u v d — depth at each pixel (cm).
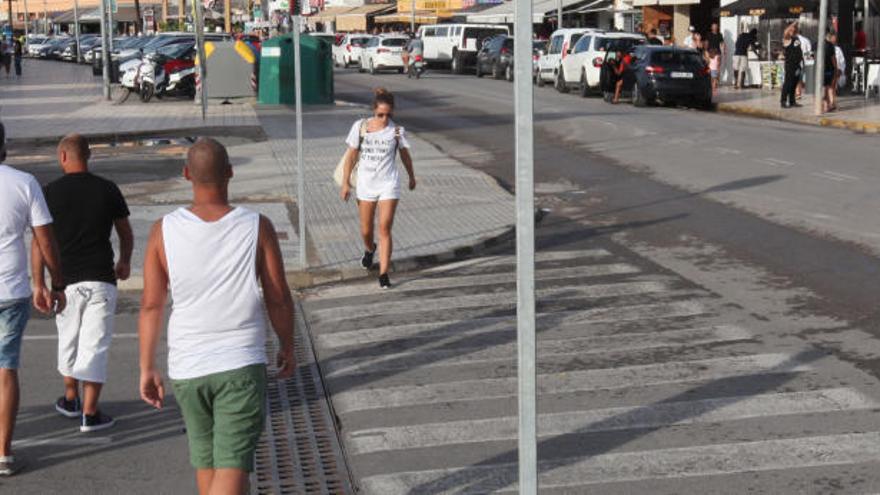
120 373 976
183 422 847
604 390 893
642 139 2672
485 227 1619
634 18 5881
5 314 734
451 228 1617
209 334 555
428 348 1038
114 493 714
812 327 1063
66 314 816
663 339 1038
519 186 545
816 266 1327
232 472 552
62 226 802
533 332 555
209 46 3894
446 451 772
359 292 1290
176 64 3962
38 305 766
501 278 1342
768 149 2403
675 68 3566
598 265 1388
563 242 1549
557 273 1349
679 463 736
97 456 779
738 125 2962
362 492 706
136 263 1383
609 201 1867
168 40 4722
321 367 990
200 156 564
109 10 5219
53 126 3045
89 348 814
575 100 3984
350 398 898
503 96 4188
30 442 807
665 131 2825
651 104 3722
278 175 2127
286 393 919
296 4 1355
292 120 3172
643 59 3634
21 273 737
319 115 3322
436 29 6297
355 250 1467
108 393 920
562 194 1956
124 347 1061
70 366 834
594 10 5953
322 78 3734
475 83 5075
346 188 1304
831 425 796
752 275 1299
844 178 1969
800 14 4041
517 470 733
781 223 1603
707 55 4219
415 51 5650
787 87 3338
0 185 730
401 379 945
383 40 6303
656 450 760
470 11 7900
